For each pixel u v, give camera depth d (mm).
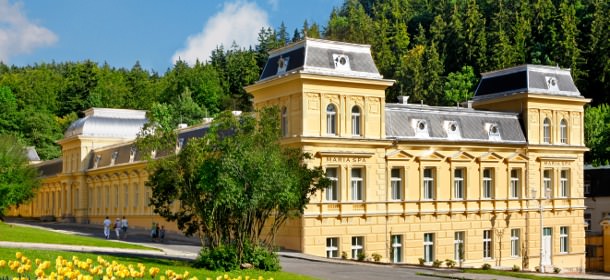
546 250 74000
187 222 43438
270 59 66688
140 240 70000
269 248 43625
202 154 40281
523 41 134500
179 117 125062
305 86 60375
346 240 62062
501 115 72938
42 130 148750
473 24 140125
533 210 73000
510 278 48531
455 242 68688
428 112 68688
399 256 65438
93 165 106625
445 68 142500
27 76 178000
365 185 63406
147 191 88188
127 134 111250
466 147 69250
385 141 64062
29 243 52188
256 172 39188
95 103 164000
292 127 61531
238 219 41188
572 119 76750
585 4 146500
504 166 71625
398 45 152875
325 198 61625
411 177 66188
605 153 110938
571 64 124875
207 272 37594
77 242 55938
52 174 122438
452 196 68438
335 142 61312
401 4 190500
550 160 74312
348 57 63312
